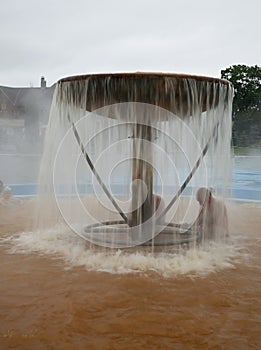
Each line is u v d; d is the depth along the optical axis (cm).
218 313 222
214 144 357
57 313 219
